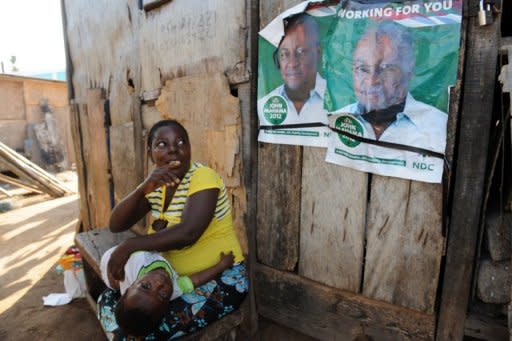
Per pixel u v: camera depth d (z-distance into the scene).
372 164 1.94
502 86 1.60
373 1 1.80
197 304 1.74
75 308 3.12
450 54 1.65
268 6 2.21
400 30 1.75
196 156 2.86
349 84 1.94
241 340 2.56
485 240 1.90
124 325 1.49
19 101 11.30
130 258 1.61
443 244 1.86
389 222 1.99
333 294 2.25
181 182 1.75
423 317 1.97
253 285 2.62
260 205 2.51
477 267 1.85
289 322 2.50
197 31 2.66
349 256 2.17
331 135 2.07
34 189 7.98
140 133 3.48
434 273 1.91
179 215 1.74
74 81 4.73
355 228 2.11
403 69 1.77
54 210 6.77
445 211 1.81
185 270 1.79
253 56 2.32
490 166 1.79
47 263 4.21
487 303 1.91
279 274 2.48
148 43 3.17
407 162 1.83
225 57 2.49
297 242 2.38
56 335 2.77
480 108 1.66
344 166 2.07
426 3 1.67
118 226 1.85
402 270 2.00
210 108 2.65
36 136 11.48
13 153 8.35
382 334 2.12
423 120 1.76
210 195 1.70
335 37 1.95
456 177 1.76
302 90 2.13
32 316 3.04
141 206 1.90
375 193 2.01
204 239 1.80
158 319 1.51
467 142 1.71
